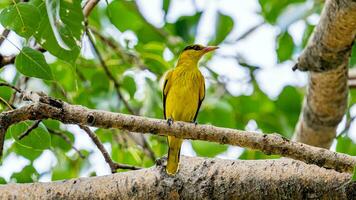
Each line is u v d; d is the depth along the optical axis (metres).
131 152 12.71
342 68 10.81
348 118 14.56
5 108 10.01
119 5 15.15
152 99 12.93
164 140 13.84
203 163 7.99
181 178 7.87
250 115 15.31
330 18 9.77
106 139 13.71
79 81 14.02
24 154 12.46
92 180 7.88
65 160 13.16
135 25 15.57
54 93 13.09
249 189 7.74
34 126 8.65
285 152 7.36
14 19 8.07
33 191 7.77
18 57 8.06
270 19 14.53
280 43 15.13
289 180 7.66
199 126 7.48
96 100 13.63
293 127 15.19
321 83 11.27
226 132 7.45
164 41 15.52
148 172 7.95
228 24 14.63
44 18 8.31
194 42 14.75
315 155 7.31
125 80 13.86
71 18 8.17
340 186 7.50
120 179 7.89
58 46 8.30
